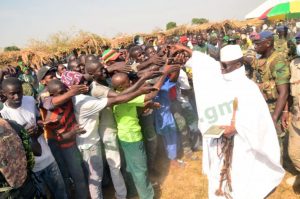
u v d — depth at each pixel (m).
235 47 2.87
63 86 3.42
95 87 3.60
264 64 4.08
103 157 4.20
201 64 3.09
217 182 3.15
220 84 2.95
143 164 3.91
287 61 3.72
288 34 8.93
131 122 3.76
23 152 2.49
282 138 4.38
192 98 5.90
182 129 5.18
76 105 3.53
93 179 3.86
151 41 11.52
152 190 4.07
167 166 5.21
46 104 3.38
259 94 2.82
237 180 2.97
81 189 3.87
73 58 5.68
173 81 4.71
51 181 3.54
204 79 3.03
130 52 5.51
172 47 3.66
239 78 2.86
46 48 10.47
